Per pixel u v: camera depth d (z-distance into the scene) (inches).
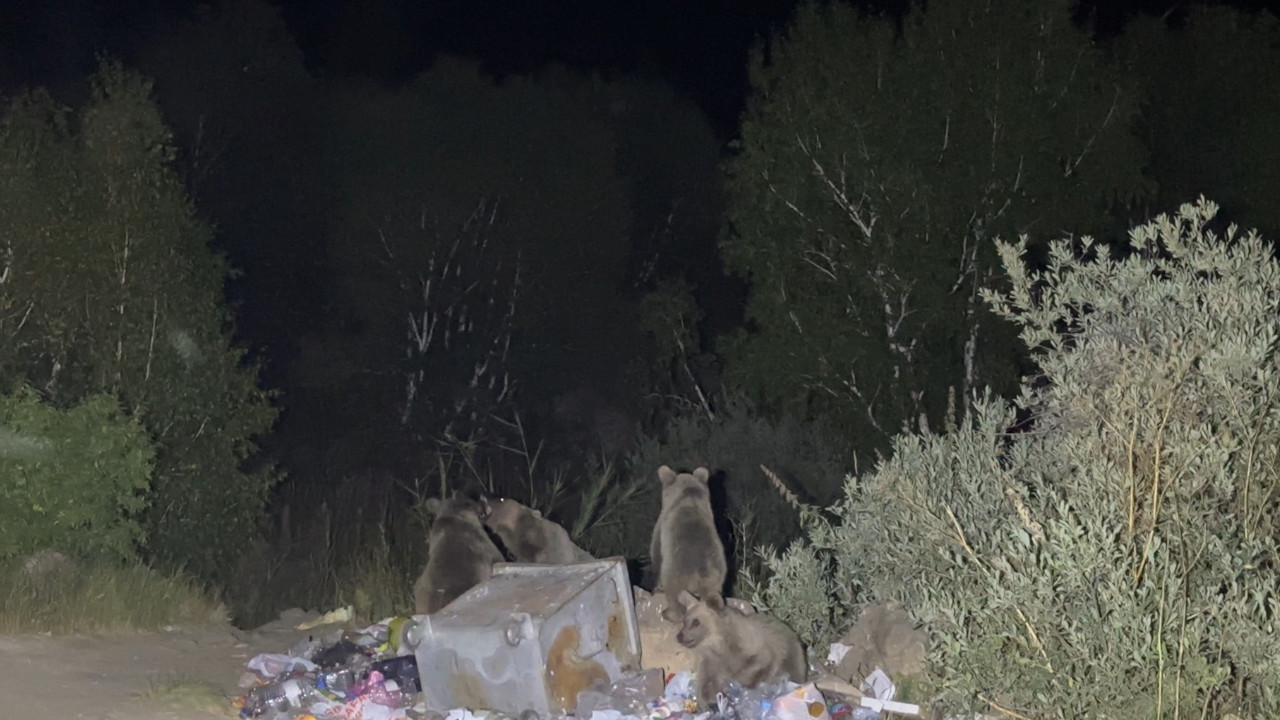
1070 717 260.8
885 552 319.9
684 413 677.3
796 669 297.0
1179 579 259.1
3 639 357.7
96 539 424.8
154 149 509.7
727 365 700.0
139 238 495.8
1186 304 282.7
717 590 339.0
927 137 652.7
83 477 414.3
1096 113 652.1
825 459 592.1
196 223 526.0
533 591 293.0
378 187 1116.5
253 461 786.2
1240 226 869.2
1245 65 886.4
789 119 674.8
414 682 309.0
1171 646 256.8
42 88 529.0
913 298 648.4
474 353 1072.2
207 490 502.0
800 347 655.8
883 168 651.5
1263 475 279.3
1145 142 874.1
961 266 653.3
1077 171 657.0
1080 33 666.2
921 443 356.8
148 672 337.7
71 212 489.4
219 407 509.0
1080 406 278.2
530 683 275.3
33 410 411.2
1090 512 263.7
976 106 649.0
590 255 1131.9
